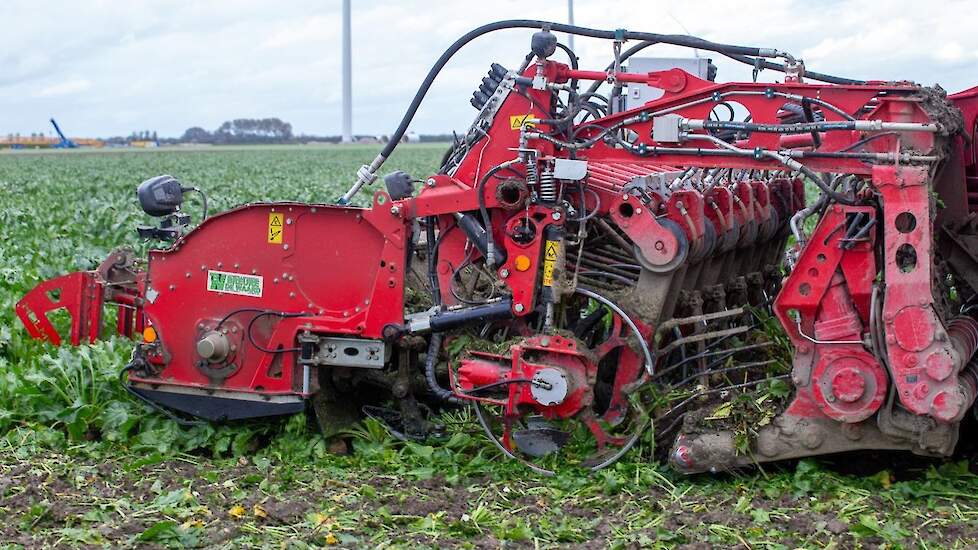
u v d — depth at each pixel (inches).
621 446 272.8
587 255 290.0
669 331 294.0
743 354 306.0
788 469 260.5
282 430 299.0
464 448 285.1
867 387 243.1
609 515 243.0
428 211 283.0
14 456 278.5
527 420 289.4
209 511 240.1
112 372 311.3
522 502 251.0
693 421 259.9
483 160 284.2
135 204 952.9
